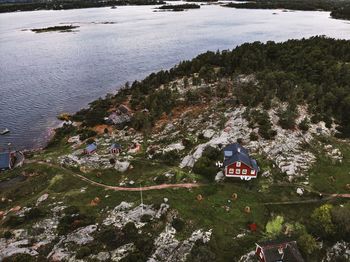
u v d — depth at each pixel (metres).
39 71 168.88
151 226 58.25
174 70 141.12
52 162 82.88
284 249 51.25
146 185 69.62
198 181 69.81
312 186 67.25
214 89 113.38
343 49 130.75
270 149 77.06
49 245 55.91
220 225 58.31
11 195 72.06
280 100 96.81
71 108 124.94
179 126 94.62
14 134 106.38
